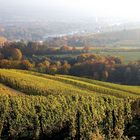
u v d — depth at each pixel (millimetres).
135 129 37406
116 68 106062
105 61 112375
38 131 33344
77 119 34781
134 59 129250
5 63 110562
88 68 108688
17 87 66125
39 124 33406
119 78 103688
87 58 123250
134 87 80750
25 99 34125
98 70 107562
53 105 34562
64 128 34719
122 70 104812
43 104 34125
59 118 34438
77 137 34750
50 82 73125
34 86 64438
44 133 33875
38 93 62844
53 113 34250
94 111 35562
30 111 33219
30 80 70812
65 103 35219
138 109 39000
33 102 34062
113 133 36156
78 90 67000
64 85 73062
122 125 37219
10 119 32312
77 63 115312
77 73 108938
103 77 104250
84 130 34812
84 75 107625
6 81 68812
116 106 36969
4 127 32250
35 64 116188
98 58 119188
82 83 76188
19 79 69312
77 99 36344
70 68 110812
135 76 101812
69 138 34250
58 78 82438
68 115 34688
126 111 37750
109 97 37906
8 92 58875
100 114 35906
